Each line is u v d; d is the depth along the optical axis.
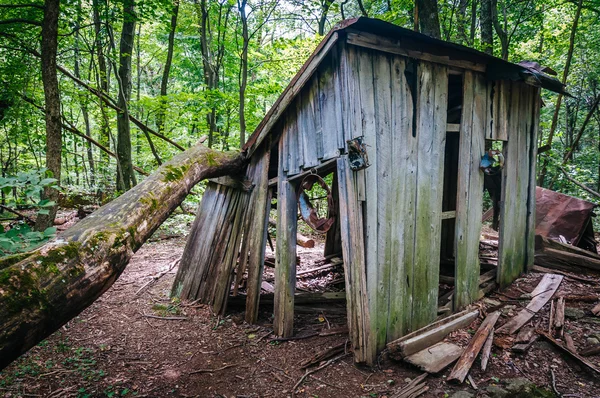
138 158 13.27
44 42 5.83
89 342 4.48
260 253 5.22
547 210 7.38
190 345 4.53
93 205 12.13
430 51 4.28
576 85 14.20
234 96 11.48
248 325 5.11
